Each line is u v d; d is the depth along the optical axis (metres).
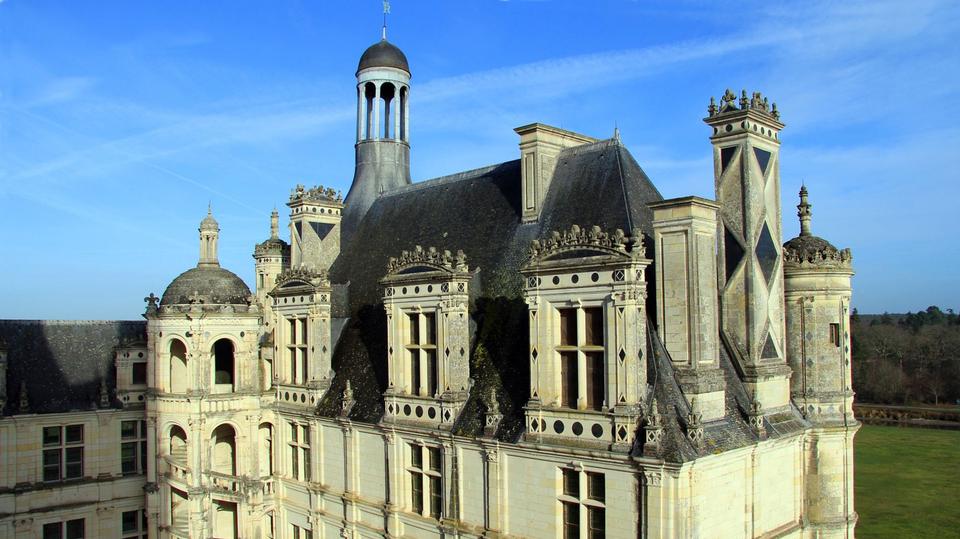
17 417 41.22
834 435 31.19
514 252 32.78
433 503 30.94
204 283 40.06
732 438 25.23
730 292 28.67
